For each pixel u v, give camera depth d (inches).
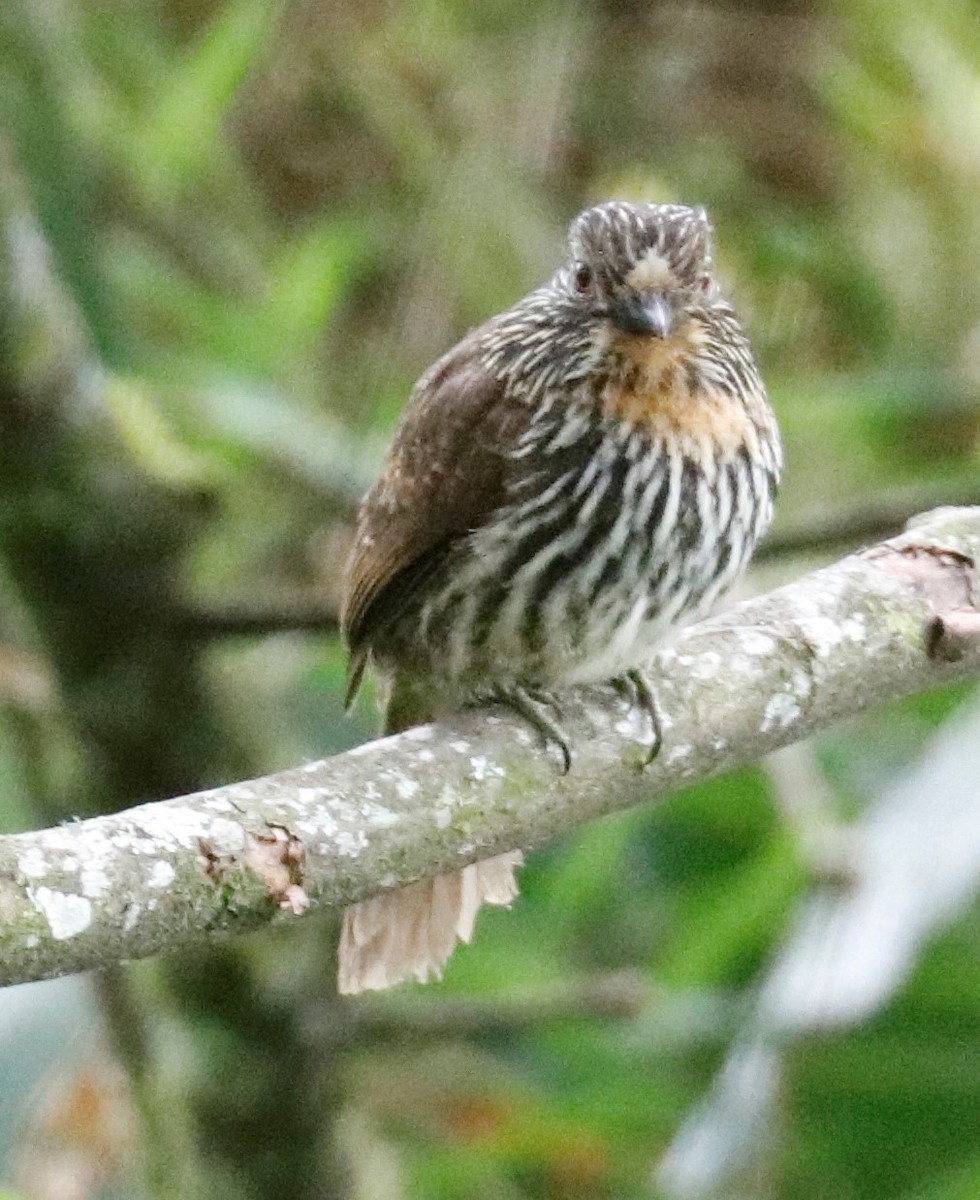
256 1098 383.6
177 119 431.2
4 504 365.4
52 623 374.0
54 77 389.1
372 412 423.2
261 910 222.2
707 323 300.4
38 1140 381.7
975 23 478.9
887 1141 353.7
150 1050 373.7
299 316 426.9
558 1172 415.5
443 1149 414.3
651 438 294.4
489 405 301.6
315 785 233.5
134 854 214.7
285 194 479.5
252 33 430.9
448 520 301.9
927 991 350.0
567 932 433.7
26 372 358.9
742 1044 332.2
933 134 476.4
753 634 271.4
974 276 477.4
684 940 395.5
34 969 209.5
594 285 298.8
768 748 272.2
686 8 499.5
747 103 499.2
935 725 406.9
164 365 397.1
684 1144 339.3
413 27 475.8
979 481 390.9
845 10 492.4
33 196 374.3
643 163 490.3
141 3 471.5
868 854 329.4
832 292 485.4
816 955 319.9
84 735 379.6
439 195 464.4
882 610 277.6
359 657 319.0
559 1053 410.6
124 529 367.6
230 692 393.7
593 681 299.0
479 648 304.2
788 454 463.5
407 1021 389.7
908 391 435.5
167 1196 380.8
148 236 457.4
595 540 294.7
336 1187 392.2
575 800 256.4
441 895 301.4
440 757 246.1
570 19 482.3
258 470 414.0
